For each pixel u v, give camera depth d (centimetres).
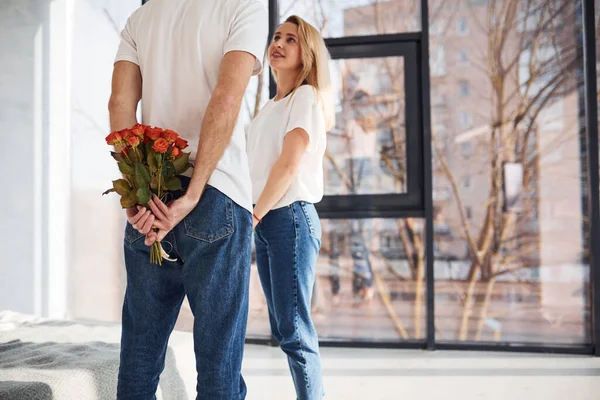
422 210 349
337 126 362
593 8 327
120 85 133
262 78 366
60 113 383
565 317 335
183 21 127
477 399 244
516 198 341
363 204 358
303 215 176
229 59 121
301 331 173
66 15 385
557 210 336
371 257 358
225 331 118
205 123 116
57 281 380
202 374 117
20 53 379
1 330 208
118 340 197
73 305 387
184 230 117
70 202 387
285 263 174
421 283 352
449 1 349
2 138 376
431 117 351
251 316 369
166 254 118
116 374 155
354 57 361
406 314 354
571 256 335
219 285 118
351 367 302
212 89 129
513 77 342
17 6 380
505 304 342
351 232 360
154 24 130
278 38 192
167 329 126
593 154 327
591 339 330
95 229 385
